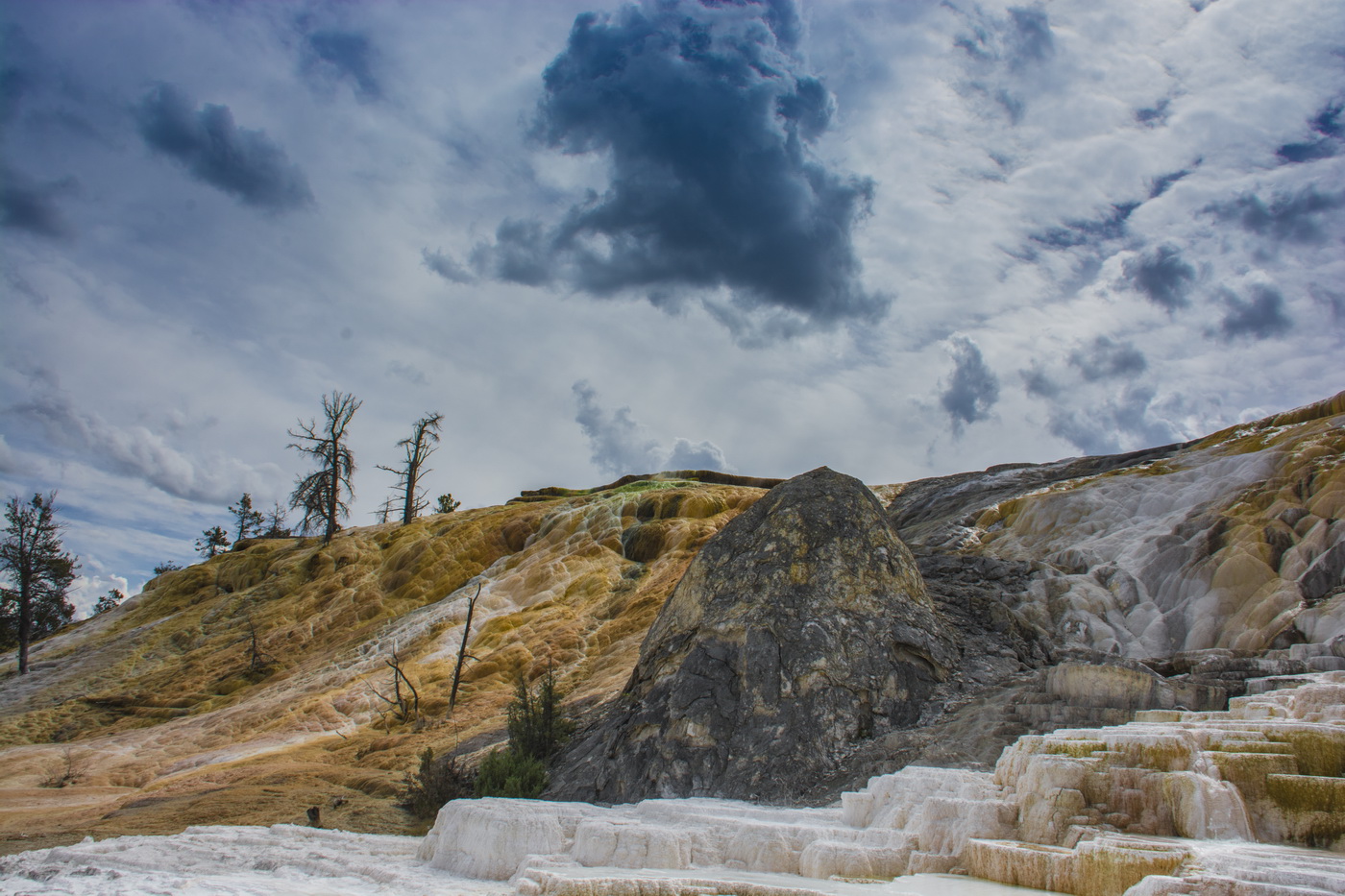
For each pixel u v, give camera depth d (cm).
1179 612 2009
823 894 659
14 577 5369
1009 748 957
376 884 966
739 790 1466
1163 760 759
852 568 1773
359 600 4775
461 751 2280
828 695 1575
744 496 4681
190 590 5878
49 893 903
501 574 4512
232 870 1109
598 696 2548
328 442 6384
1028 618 2080
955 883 708
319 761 2609
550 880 759
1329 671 1322
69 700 4512
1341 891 507
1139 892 559
